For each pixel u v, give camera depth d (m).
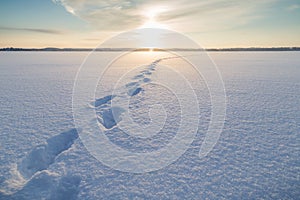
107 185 2.59
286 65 22.03
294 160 3.10
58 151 3.74
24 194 2.45
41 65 23.09
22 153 3.35
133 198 2.37
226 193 2.44
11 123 4.73
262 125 4.56
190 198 2.36
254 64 23.84
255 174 2.78
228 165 3.00
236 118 5.06
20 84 10.55
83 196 2.41
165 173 2.83
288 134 4.05
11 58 38.09
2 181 2.69
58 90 8.96
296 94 7.86
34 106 6.27
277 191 2.47
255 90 8.77
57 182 2.64
